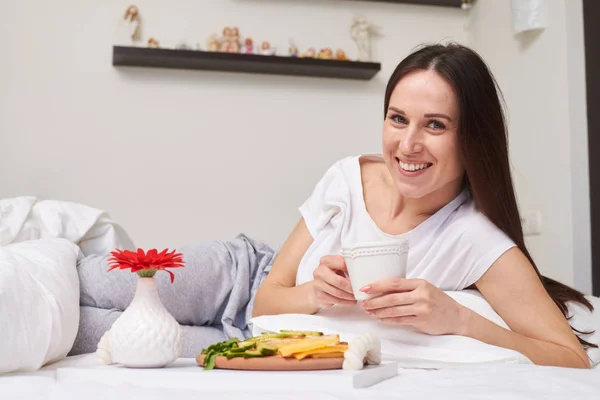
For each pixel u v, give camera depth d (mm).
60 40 3465
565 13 3016
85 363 1292
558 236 3047
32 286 1175
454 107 1262
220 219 3576
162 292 1738
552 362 1249
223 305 1854
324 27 3750
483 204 1361
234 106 3623
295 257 1523
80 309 1587
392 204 1449
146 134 3525
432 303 1158
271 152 3650
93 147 3473
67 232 1966
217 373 857
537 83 3230
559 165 3053
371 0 3793
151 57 3387
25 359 1100
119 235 2219
